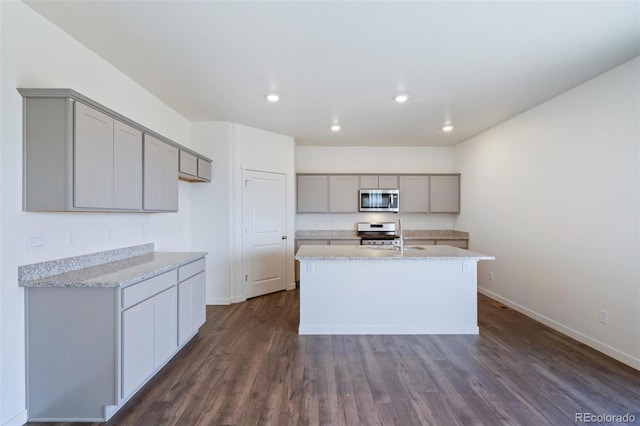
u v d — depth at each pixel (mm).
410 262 3236
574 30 2062
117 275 2055
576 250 3010
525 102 3436
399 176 5504
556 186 3258
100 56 2449
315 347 2900
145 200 2611
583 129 2922
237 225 4289
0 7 1700
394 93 3172
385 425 1827
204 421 1867
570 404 2020
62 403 1874
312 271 3240
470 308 3238
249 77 2805
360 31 2088
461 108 3621
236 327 3395
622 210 2562
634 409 1967
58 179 1818
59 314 1866
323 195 5457
